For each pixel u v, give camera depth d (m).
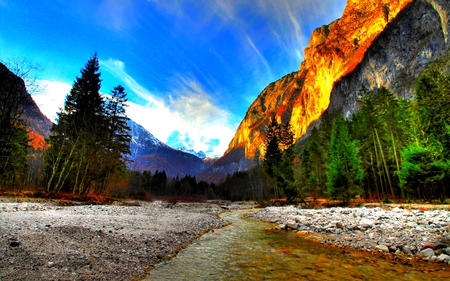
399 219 12.95
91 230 10.23
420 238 9.62
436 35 96.44
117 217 15.77
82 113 35.03
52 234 8.92
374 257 8.45
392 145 33.47
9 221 10.63
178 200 73.44
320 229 13.52
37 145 38.97
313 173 47.56
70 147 31.41
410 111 29.22
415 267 7.28
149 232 11.76
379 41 129.00
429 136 25.86
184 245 10.59
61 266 6.27
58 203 22.45
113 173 40.66
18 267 5.83
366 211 16.75
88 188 35.34
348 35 189.75
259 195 75.56
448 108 25.61
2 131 26.02
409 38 111.06
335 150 28.89
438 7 100.25
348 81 146.25
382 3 169.25
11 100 25.70
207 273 6.93
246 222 19.56
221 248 10.12
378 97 39.06
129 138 41.69
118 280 6.07
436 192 24.62
